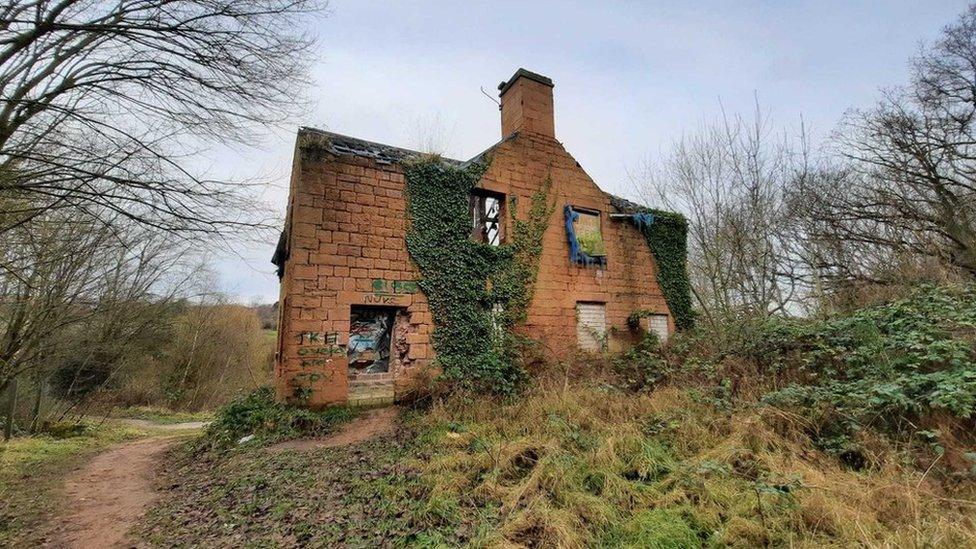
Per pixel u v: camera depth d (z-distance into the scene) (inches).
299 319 332.2
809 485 158.1
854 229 564.4
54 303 501.0
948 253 473.1
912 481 160.6
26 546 173.5
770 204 454.0
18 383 514.0
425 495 180.2
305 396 325.4
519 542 141.7
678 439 212.7
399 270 371.9
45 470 307.7
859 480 167.9
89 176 209.8
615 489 167.2
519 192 445.7
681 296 515.5
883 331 290.4
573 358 418.3
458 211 405.4
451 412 309.4
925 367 236.8
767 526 139.4
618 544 137.0
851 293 454.0
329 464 231.9
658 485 169.6
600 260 472.4
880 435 194.9
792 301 498.0
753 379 283.7
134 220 227.8
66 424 506.6
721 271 430.6
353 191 363.6
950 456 177.8
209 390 1095.0
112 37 213.8
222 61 223.3
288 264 373.7
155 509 209.6
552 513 150.7
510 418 273.1
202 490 226.7
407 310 372.8
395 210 377.7
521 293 424.5
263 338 1427.2
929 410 199.0
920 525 134.7
